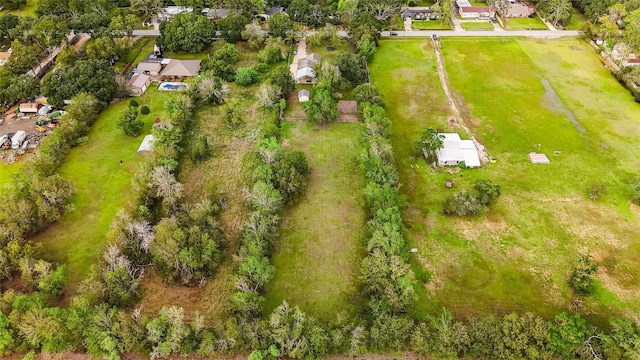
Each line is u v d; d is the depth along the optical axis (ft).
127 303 200.34
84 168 276.21
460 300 204.54
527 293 207.00
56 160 274.57
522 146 292.81
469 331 179.83
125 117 299.38
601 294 205.57
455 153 278.26
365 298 204.44
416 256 224.53
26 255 210.38
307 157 285.43
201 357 185.37
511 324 177.58
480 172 273.33
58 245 228.84
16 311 184.24
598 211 246.88
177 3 458.50
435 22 457.68
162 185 241.14
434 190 261.65
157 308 201.26
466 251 226.79
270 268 204.23
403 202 250.78
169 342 178.50
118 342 180.96
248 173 274.36
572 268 217.56
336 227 239.71
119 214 224.33
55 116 314.76
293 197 250.16
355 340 179.52
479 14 465.88
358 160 282.56
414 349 179.11
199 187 264.93
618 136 300.40
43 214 234.79
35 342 180.75
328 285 211.20
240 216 246.47
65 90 316.60
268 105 325.01
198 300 205.26
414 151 289.74
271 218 228.84
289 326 183.01
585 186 262.47
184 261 204.33
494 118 318.65
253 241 212.64
